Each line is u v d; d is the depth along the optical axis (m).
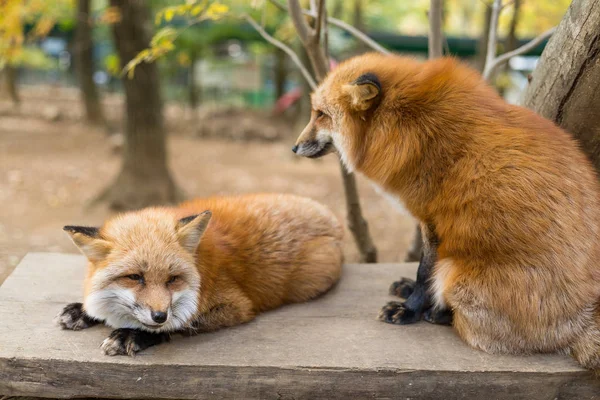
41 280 3.47
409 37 16.39
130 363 2.57
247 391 2.62
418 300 3.03
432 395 2.62
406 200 2.76
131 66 4.41
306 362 2.62
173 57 16.62
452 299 2.67
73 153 13.66
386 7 20.67
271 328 2.96
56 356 2.59
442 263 2.76
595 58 2.95
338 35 16.25
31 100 21.66
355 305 3.27
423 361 2.65
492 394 2.62
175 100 22.92
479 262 2.60
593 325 2.58
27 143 14.40
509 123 2.67
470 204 2.55
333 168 13.34
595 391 2.62
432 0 3.92
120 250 2.53
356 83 2.67
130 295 2.48
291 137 16.17
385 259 7.54
